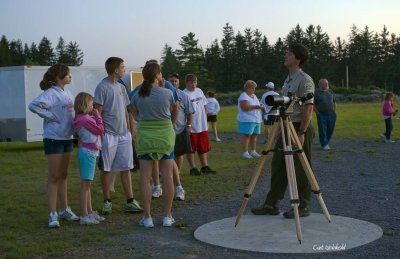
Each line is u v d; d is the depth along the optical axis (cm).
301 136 632
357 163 1223
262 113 1388
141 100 624
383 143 1719
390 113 1741
